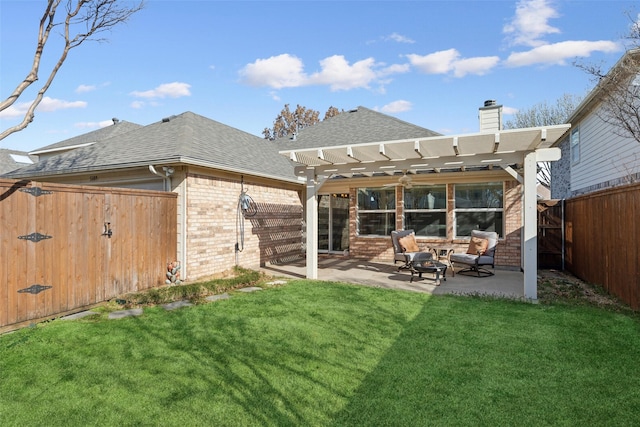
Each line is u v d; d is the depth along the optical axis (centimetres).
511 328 513
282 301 675
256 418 295
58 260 587
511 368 384
